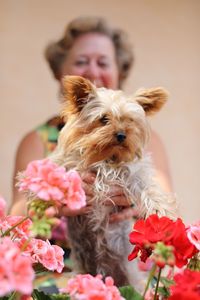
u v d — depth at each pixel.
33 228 1.04
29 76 4.08
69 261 2.52
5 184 4.07
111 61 3.03
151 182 2.27
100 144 2.22
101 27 3.07
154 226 1.26
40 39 4.06
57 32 4.07
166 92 2.37
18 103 4.08
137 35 4.18
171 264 1.11
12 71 4.05
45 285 2.12
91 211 2.25
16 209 2.62
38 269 1.31
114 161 2.29
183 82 4.26
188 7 4.23
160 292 1.28
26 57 4.06
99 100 2.32
